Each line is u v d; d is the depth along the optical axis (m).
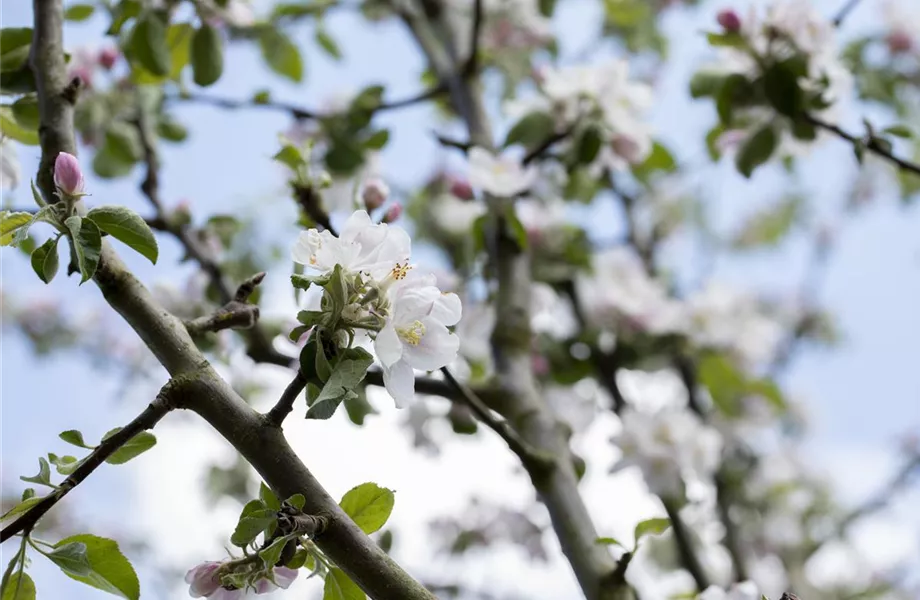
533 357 1.72
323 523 0.89
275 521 0.89
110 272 0.94
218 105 1.57
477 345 1.51
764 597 0.97
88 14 1.46
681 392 2.08
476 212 1.82
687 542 1.62
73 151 1.01
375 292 0.88
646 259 2.35
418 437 1.62
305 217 1.14
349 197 1.40
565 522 1.18
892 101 1.83
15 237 0.90
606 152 1.51
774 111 1.37
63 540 0.91
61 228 0.91
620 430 1.63
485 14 1.99
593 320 1.89
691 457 1.62
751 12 1.33
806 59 1.32
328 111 1.77
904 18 1.93
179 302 1.46
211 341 1.33
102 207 0.92
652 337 1.90
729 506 2.01
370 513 0.93
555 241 1.89
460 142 1.47
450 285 1.56
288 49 1.74
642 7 2.25
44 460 0.89
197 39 1.27
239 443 0.90
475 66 1.67
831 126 1.29
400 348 0.87
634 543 1.11
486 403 1.27
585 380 1.82
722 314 1.98
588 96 1.49
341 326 0.88
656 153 1.71
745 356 2.01
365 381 1.17
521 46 2.00
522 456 1.19
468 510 1.91
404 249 0.89
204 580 0.90
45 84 1.02
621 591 1.12
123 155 1.50
